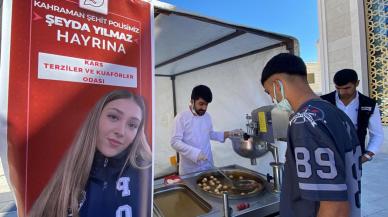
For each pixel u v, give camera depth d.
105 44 0.85
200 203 1.43
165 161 3.68
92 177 0.81
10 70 0.67
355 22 5.53
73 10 0.78
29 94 0.70
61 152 0.75
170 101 3.80
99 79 0.83
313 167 0.72
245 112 2.46
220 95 2.82
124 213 0.88
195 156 2.04
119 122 0.87
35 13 0.71
